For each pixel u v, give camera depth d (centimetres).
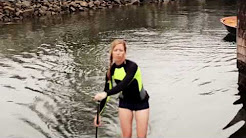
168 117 766
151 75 1091
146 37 1767
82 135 692
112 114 788
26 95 933
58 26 2192
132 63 529
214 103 839
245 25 894
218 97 877
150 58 1310
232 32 1670
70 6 2988
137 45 1570
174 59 1284
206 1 3625
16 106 852
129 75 515
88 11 3000
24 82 1049
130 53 1407
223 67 1151
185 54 1359
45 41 1711
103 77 1089
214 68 1144
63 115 796
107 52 1449
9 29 2086
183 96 895
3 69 1202
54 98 908
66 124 746
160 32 1908
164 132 693
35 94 941
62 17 2634
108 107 827
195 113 784
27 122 756
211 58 1279
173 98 884
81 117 783
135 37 1778
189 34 1811
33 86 1009
